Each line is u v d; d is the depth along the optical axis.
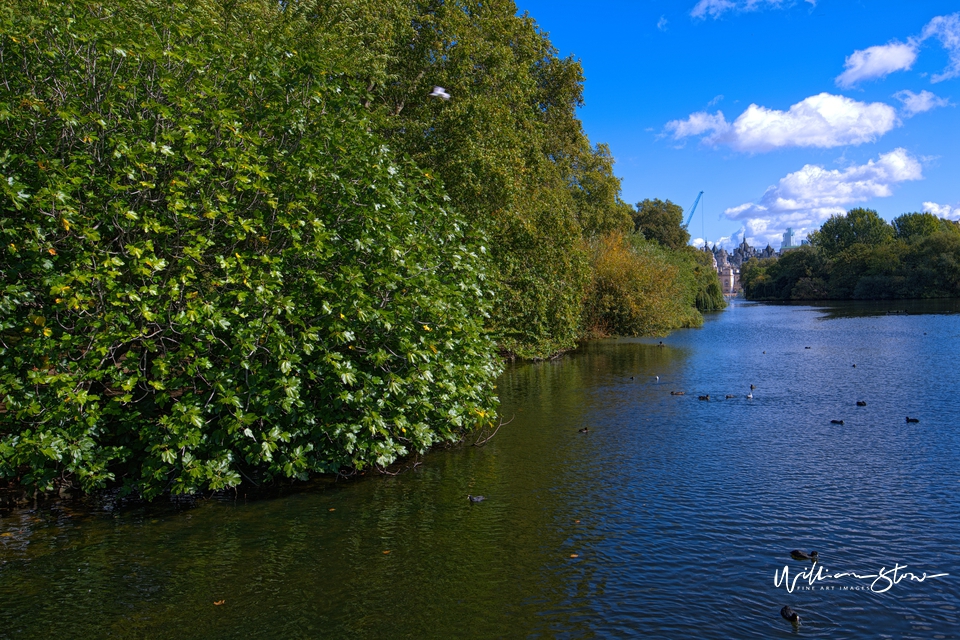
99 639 4.91
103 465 7.58
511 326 21.77
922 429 11.43
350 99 9.79
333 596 5.54
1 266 7.59
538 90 26.52
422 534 6.86
